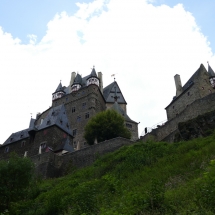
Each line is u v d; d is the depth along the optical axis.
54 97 72.69
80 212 14.41
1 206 22.22
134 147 31.03
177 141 34.19
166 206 12.13
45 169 38.66
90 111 64.19
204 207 10.89
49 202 19.58
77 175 31.02
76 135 62.34
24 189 24.77
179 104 55.25
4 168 24.33
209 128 31.98
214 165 12.16
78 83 70.94
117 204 13.34
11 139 56.72
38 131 51.91
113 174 25.83
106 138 47.88
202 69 54.06
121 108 65.75
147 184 18.22
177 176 18.17
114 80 80.00
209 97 36.34
